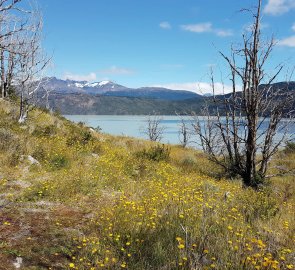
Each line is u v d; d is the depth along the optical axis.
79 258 5.26
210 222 6.83
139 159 16.08
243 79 14.79
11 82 21.62
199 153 25.70
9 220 6.70
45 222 6.75
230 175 16.27
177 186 10.60
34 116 21.19
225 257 5.29
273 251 5.80
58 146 15.05
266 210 8.78
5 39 12.55
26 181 9.99
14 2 11.00
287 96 14.95
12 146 13.06
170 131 175.62
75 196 8.94
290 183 16.55
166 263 5.19
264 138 15.48
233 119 15.63
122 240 5.96
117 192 9.86
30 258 5.24
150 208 7.31
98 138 22.70
